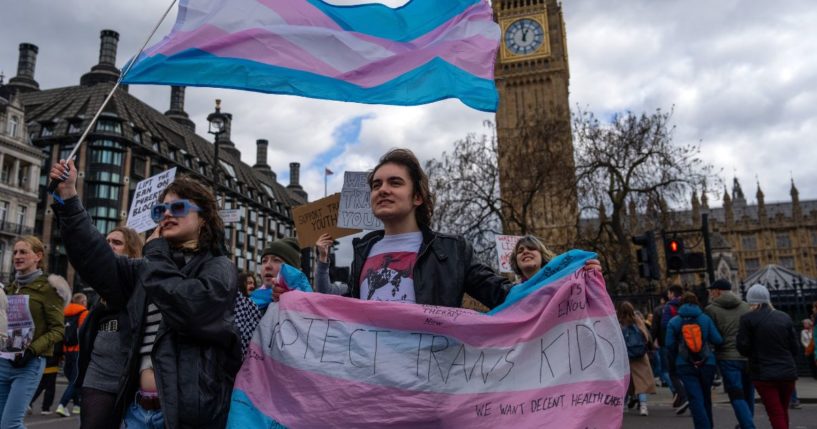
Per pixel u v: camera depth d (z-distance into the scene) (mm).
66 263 55469
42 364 5129
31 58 70875
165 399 2523
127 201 57438
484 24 4648
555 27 65688
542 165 25688
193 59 3811
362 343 3078
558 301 3195
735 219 104375
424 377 3004
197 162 70875
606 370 3082
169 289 2541
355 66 4238
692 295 7062
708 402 6988
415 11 4559
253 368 3090
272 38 4031
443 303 3096
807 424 9422
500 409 2977
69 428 8820
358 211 4594
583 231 28797
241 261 80250
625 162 25406
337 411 2949
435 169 27406
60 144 56812
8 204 50062
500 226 27562
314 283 4285
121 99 61438
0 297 4625
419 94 4293
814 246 97125
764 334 6367
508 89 64812
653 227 25641
